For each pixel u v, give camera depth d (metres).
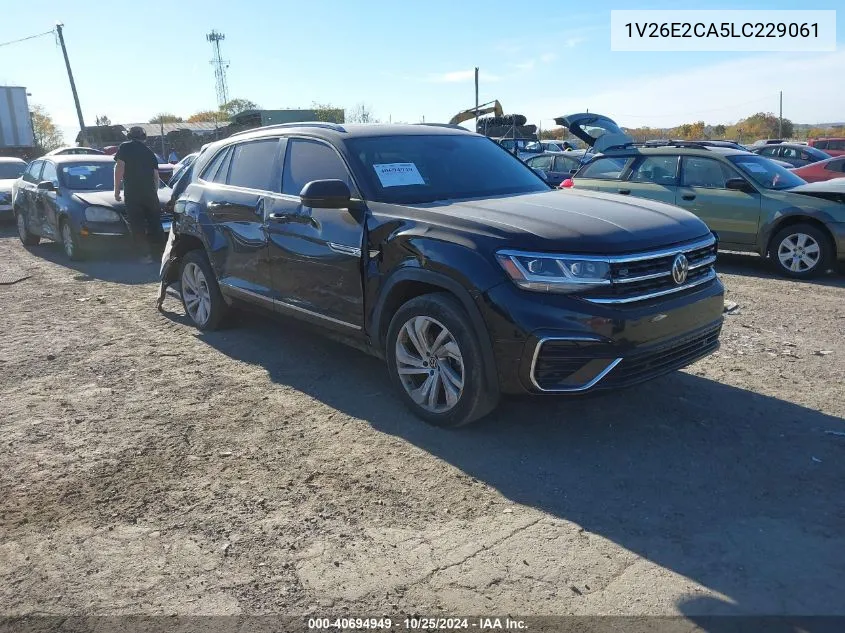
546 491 3.53
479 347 3.86
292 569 2.95
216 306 6.28
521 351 3.69
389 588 2.82
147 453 4.03
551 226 3.85
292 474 3.76
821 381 4.96
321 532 3.22
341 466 3.84
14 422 4.50
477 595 2.76
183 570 2.96
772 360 5.43
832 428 4.18
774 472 3.67
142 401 4.82
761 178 9.17
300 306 5.11
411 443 4.09
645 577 2.85
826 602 2.68
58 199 10.79
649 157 10.10
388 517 3.33
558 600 2.72
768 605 2.67
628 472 3.70
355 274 4.55
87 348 6.08
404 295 4.39
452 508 3.40
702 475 3.66
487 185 4.99
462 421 4.09
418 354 4.32
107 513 3.41
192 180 6.55
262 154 5.69
